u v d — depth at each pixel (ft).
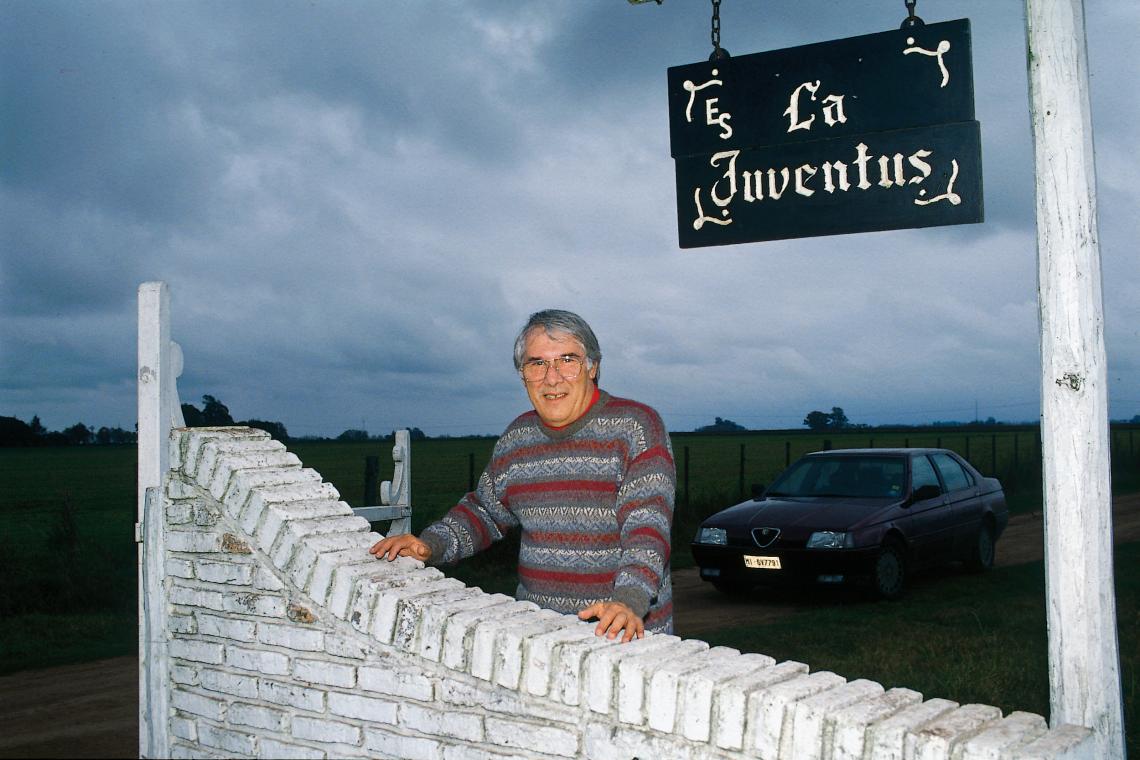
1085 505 9.81
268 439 12.21
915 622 27.96
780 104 12.75
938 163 11.84
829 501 34.30
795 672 8.80
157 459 11.82
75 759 11.66
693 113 13.29
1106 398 10.03
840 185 12.38
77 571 32.60
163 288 11.94
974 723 7.95
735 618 30.14
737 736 8.01
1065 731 8.34
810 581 31.37
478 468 119.65
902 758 7.51
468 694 9.42
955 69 11.75
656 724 8.39
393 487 29.35
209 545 11.44
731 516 33.81
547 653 8.95
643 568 9.59
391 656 9.95
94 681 20.59
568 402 10.55
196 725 11.58
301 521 10.98
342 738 10.33
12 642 25.02
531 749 9.01
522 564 11.12
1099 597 9.73
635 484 10.17
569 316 10.69
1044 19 10.16
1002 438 193.06
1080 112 10.05
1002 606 30.37
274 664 10.81
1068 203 10.06
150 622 11.75
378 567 10.68
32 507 71.56
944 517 35.60
